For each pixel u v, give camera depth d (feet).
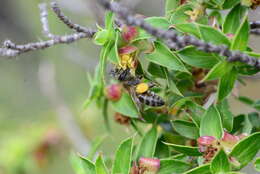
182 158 0.76
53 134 1.24
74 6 1.18
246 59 0.73
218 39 0.73
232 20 0.75
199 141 0.74
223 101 0.77
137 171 0.76
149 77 0.78
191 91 0.80
